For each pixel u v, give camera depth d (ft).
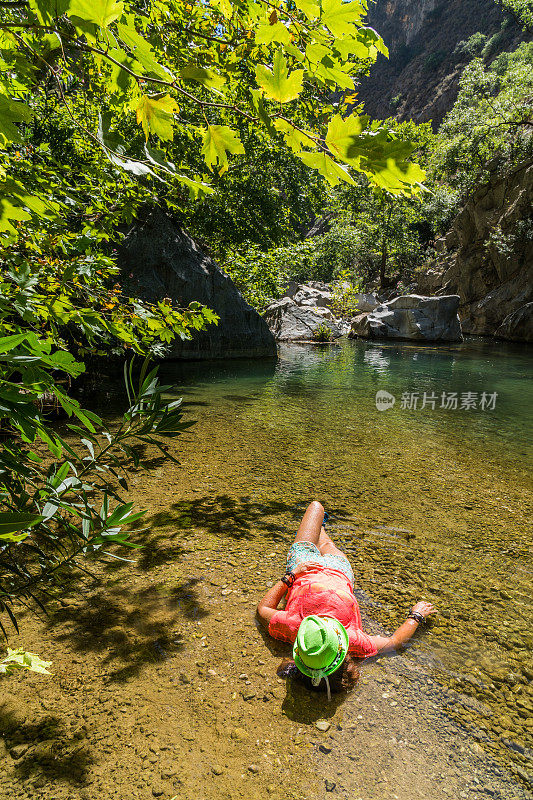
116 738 6.88
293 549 10.75
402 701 7.73
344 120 2.50
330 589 9.16
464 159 90.17
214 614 9.61
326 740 7.02
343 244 125.39
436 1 259.80
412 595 10.32
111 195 10.51
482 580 10.89
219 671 8.23
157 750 6.74
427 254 121.19
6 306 4.47
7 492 4.34
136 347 8.76
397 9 275.80
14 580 9.12
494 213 86.99
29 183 7.59
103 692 7.64
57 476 4.81
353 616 9.08
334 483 16.16
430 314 70.54
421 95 242.37
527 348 63.46
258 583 10.62
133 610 9.59
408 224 121.08
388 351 57.21
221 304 43.88
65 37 2.77
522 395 32.58
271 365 43.32
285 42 2.74
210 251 50.44
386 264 130.41
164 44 5.36
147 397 5.01
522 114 85.46
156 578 10.65
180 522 13.10
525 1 120.16
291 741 6.98
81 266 7.81
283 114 2.83
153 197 10.63
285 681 8.08
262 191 48.42
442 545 12.34
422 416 26.03
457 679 8.16
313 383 34.83
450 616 9.68
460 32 247.50
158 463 17.19
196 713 7.39
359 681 8.11
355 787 6.32
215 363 43.24
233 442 20.10
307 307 78.43
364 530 13.00
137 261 36.96
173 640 8.85
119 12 2.39
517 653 8.75
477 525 13.44
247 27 3.93
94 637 8.79
